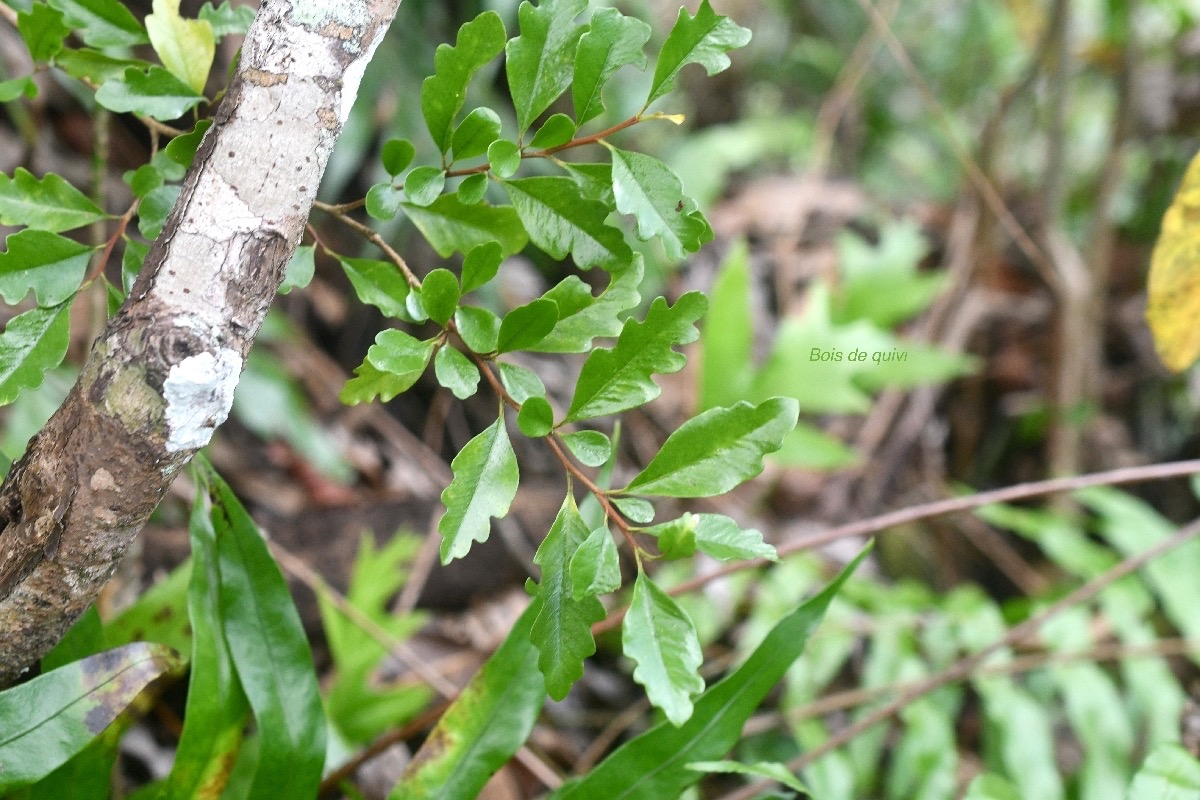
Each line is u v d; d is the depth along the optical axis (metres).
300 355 1.30
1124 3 1.64
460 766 0.70
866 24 2.37
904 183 2.29
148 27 0.67
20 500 0.62
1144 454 1.78
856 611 1.13
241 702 0.70
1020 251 1.87
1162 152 1.81
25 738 0.65
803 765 0.87
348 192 1.35
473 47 0.62
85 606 0.64
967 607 1.09
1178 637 1.26
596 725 1.12
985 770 1.00
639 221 0.62
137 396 0.60
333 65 0.62
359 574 0.95
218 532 0.70
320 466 1.19
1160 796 0.68
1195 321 0.79
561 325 0.64
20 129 1.05
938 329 1.67
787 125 2.25
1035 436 1.68
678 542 0.62
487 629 1.11
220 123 0.61
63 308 0.65
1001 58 2.19
